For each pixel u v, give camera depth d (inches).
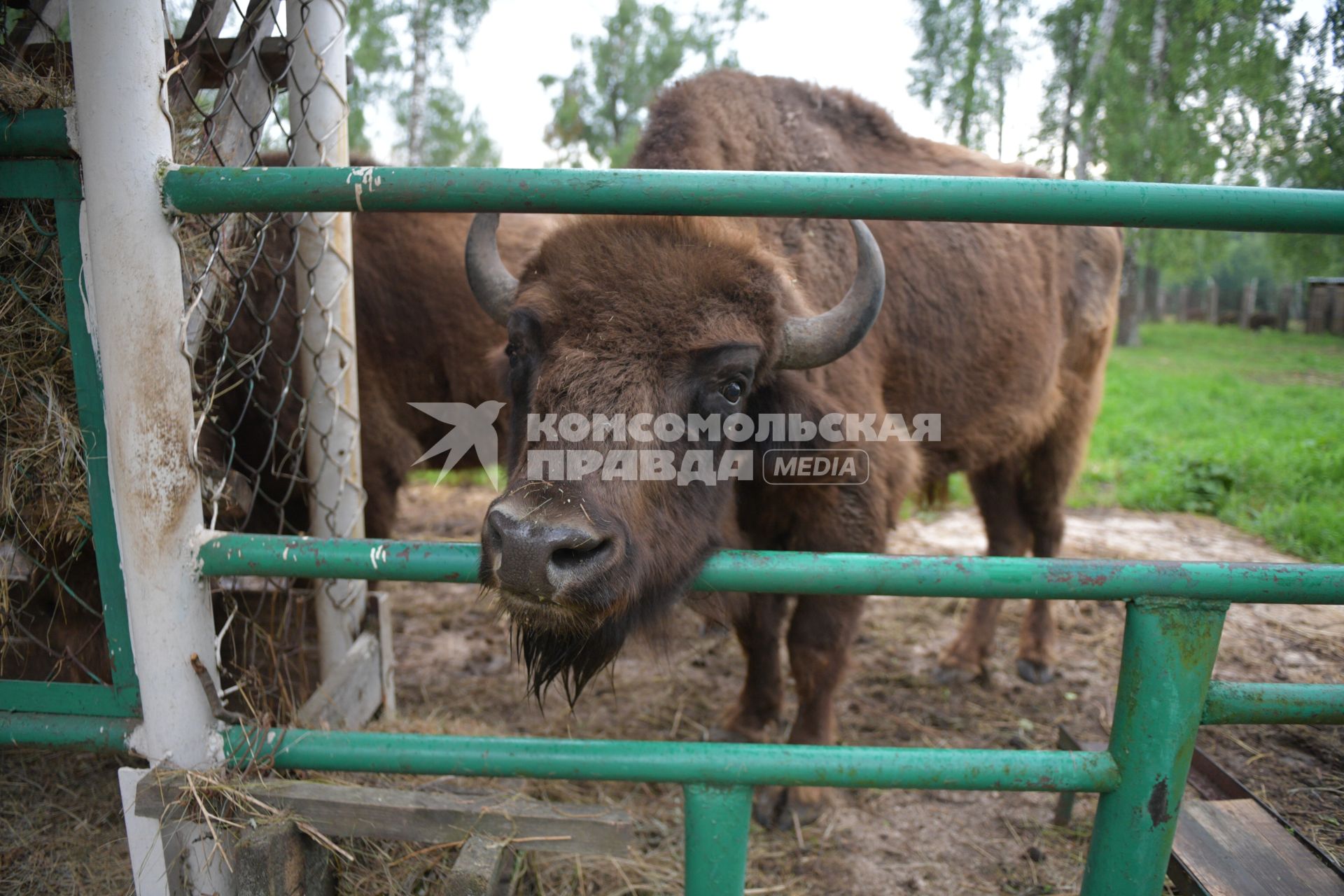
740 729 127.4
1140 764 62.9
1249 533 219.0
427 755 66.1
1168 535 219.5
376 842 76.0
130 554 64.6
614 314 74.8
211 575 66.4
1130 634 62.9
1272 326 909.8
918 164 140.5
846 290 115.6
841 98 141.0
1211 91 408.2
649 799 113.6
